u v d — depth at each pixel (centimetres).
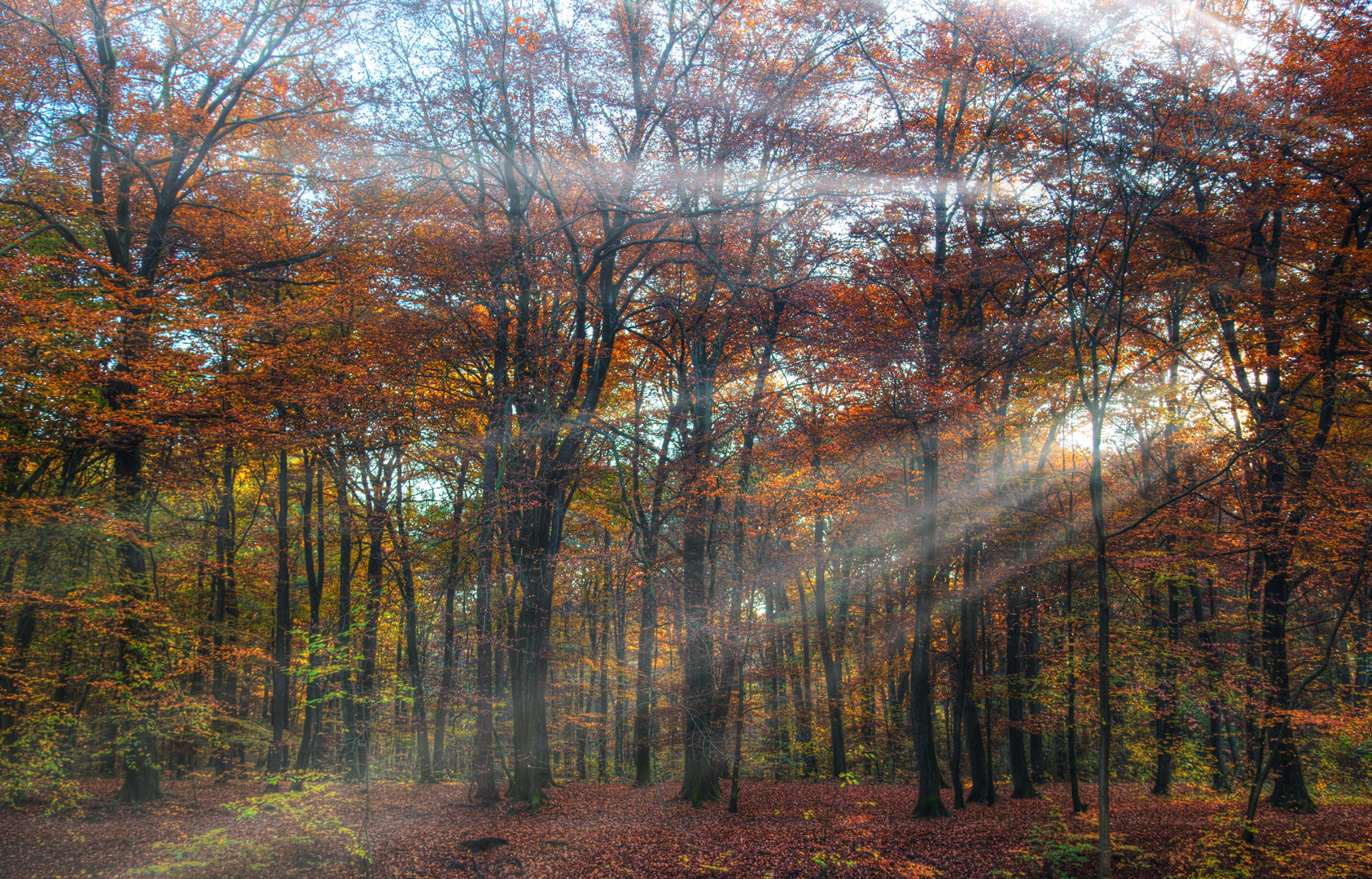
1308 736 1378
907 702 2791
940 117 1772
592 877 1187
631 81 1588
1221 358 1758
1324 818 1347
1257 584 1544
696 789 1834
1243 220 1519
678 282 1991
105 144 1581
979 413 1597
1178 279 1616
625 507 2209
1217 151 1273
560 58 1521
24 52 1447
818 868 1227
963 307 2025
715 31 1662
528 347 1659
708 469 1744
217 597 2278
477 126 1570
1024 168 1514
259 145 1786
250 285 1781
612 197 1545
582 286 1636
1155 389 1827
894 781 2752
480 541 1490
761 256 1877
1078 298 1577
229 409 1559
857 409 1708
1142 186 1166
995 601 1912
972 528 1814
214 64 1625
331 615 2744
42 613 1460
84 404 1431
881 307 1862
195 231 1712
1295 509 1398
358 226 1705
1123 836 1276
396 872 1185
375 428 1627
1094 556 1345
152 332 1450
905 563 2091
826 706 2377
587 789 2155
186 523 2011
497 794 1703
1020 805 1748
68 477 1722
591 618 1981
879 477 1936
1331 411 1549
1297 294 1557
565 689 2692
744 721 1817
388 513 1688
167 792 1853
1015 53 1487
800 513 1722
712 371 1903
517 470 1580
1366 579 1252
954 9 1639
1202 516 1586
